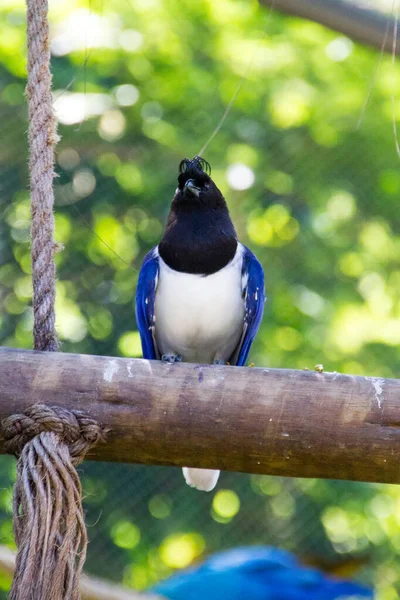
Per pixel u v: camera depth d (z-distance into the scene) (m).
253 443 5.62
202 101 14.67
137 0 14.66
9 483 11.95
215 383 5.64
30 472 5.21
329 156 14.96
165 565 12.79
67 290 12.75
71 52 13.68
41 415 5.42
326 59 15.43
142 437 5.62
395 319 14.67
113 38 14.34
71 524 5.16
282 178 14.73
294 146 14.89
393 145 14.98
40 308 5.93
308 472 5.71
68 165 13.20
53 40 13.66
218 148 14.52
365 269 14.84
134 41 14.52
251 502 13.48
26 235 12.66
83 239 12.95
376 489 14.18
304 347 14.35
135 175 13.51
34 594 4.96
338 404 5.60
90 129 13.45
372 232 14.93
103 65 14.16
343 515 13.95
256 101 14.91
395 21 7.32
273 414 5.59
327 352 14.45
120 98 14.16
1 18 13.91
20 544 5.14
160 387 5.62
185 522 12.91
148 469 12.79
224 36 15.02
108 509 12.54
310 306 14.43
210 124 14.62
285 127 14.89
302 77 15.20
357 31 8.58
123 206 13.35
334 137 14.99
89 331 12.66
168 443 5.64
